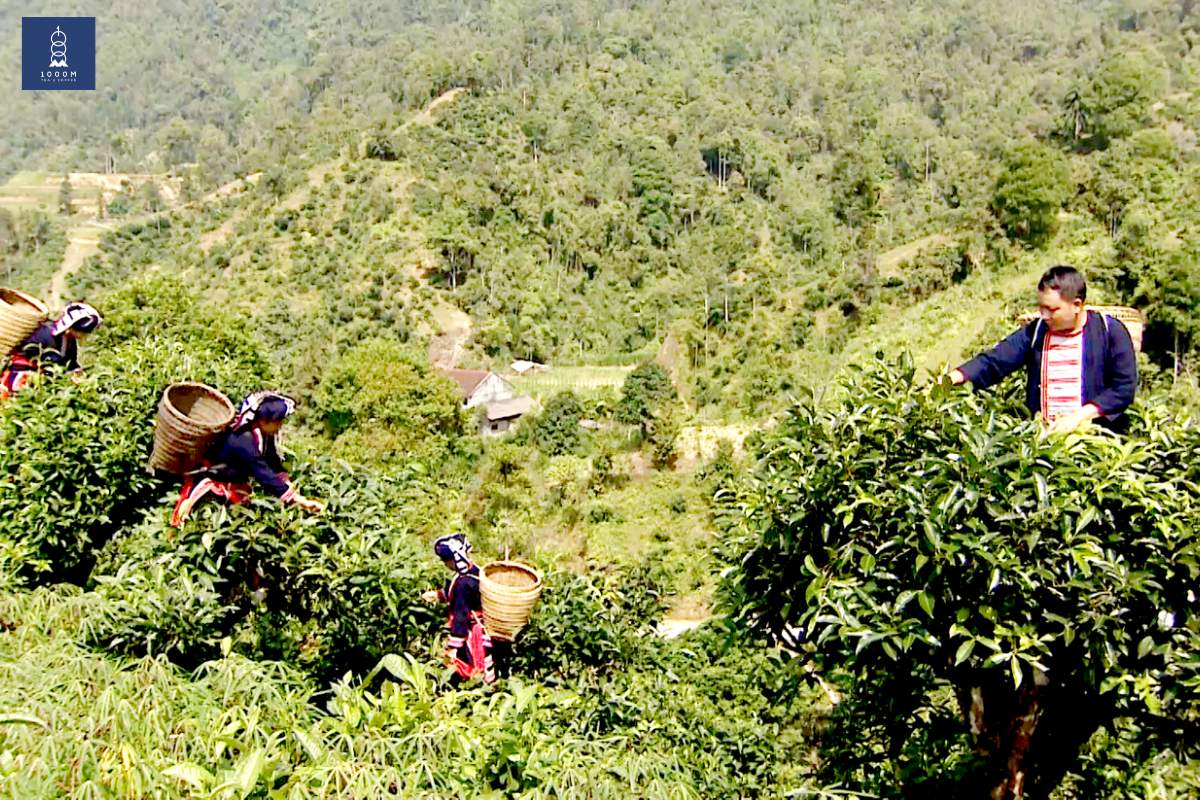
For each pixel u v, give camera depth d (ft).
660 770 15.55
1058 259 176.35
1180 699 12.89
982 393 14.90
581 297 285.43
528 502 112.47
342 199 304.30
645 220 311.47
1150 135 204.23
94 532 23.13
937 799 16.81
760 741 23.53
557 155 345.51
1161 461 13.12
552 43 454.40
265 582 19.12
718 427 165.37
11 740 12.21
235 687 14.60
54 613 17.85
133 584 17.24
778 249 281.13
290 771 11.90
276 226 297.53
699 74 427.74
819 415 13.62
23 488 20.95
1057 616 11.78
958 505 11.49
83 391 22.07
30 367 23.21
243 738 13.43
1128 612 12.12
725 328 212.64
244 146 437.17
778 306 213.25
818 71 410.52
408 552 19.33
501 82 392.68
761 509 14.38
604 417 187.93
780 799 18.97
